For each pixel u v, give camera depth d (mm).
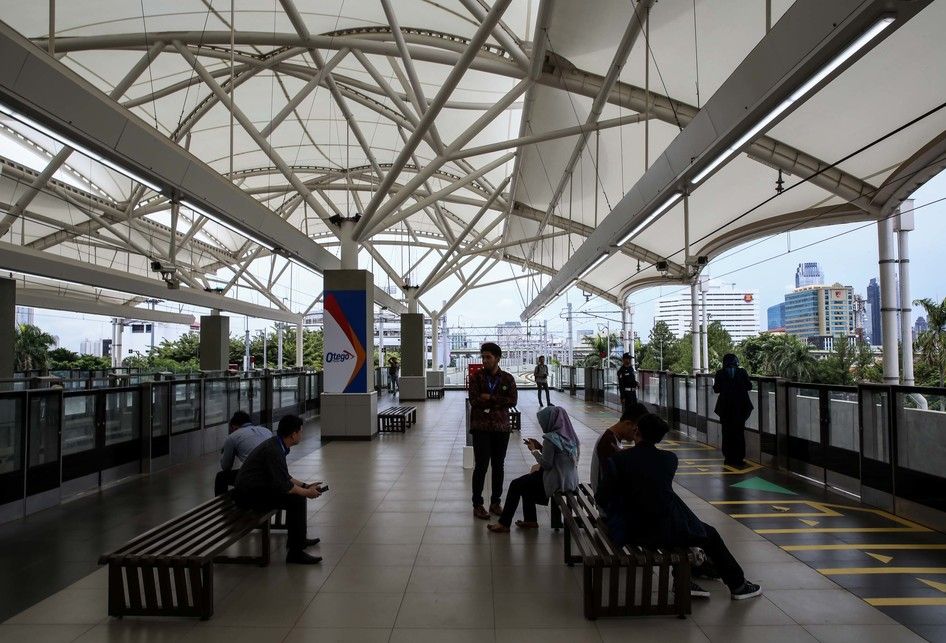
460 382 43500
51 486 7992
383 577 5246
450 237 30141
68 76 6691
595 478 5977
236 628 4258
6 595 4934
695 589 4750
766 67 5789
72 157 25594
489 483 9352
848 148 15031
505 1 8352
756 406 11258
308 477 9828
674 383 16297
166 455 10875
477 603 4676
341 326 14734
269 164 30219
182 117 22906
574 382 31656
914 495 6977
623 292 41969
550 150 20984
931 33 10898
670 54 13078
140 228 32250
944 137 13719
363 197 38844
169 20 16125
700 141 7590
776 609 4527
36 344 47000
